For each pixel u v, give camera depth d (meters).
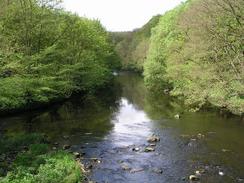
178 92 55.41
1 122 37.62
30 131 34.16
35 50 45.22
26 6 44.00
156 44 71.62
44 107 47.06
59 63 50.47
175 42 56.31
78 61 56.56
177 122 39.41
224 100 40.28
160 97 64.06
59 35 50.62
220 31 37.22
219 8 36.41
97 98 63.97
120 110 49.53
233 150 28.38
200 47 41.31
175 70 53.34
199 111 45.22
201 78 41.22
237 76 35.56
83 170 24.06
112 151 28.78
